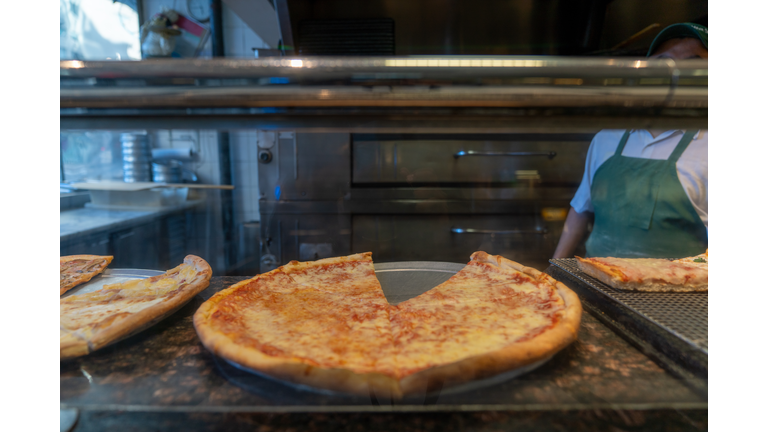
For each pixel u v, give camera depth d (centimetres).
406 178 208
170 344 65
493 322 68
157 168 268
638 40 198
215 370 57
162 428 46
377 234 215
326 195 211
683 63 54
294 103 55
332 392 50
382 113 58
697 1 181
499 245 212
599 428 46
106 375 56
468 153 202
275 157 209
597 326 72
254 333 64
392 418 48
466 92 54
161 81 54
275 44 264
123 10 281
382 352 58
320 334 64
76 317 68
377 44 197
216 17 285
